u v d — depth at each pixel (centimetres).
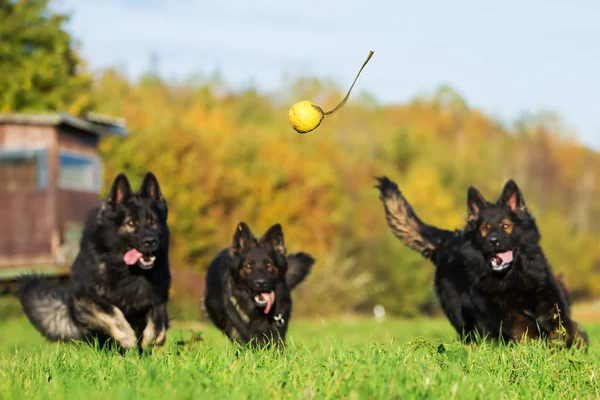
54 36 3020
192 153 3291
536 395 521
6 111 2795
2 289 2153
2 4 2988
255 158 3966
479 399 477
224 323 955
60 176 2027
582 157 10469
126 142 3106
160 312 848
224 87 8650
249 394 470
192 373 538
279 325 919
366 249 3941
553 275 864
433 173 5212
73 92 3103
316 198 4097
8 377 534
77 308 832
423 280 3853
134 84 7588
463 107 10500
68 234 1998
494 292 848
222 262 973
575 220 8494
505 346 737
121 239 811
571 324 845
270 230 928
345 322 2862
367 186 5038
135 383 503
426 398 466
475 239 861
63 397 469
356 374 507
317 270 3372
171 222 3055
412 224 1020
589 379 570
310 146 4897
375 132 7669
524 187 8006
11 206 1948
